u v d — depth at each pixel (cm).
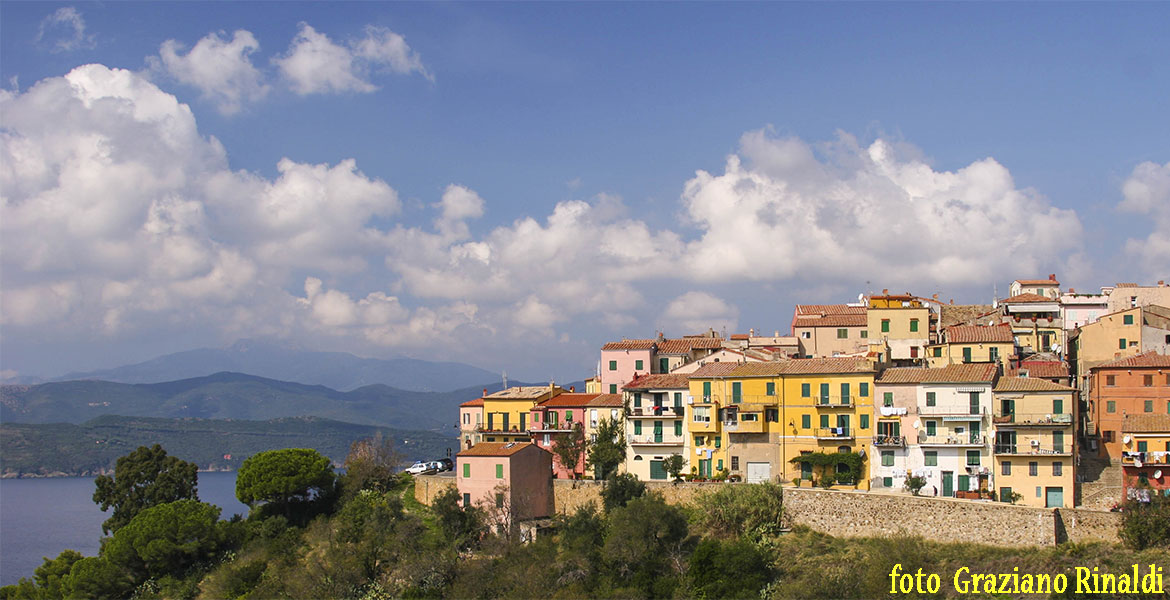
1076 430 10519
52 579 12975
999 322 13875
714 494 10788
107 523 14500
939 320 13825
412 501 12862
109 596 12162
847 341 14288
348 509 12400
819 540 10200
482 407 14512
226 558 12431
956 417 10681
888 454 10988
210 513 13050
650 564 9925
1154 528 8994
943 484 10688
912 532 9925
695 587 9500
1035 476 10206
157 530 12419
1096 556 9012
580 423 13275
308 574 10894
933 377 10956
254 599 10806
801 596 8950
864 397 11175
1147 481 9956
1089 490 10225
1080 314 14638
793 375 11562
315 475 13400
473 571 10294
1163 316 12600
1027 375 11400
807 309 15438
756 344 14400
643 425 12350
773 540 10244
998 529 9512
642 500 10525
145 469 14850
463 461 11762
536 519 11494
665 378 12575
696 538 10444
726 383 11944
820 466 11194
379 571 10944
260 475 13312
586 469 12569
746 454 11688
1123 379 11012
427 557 10556
